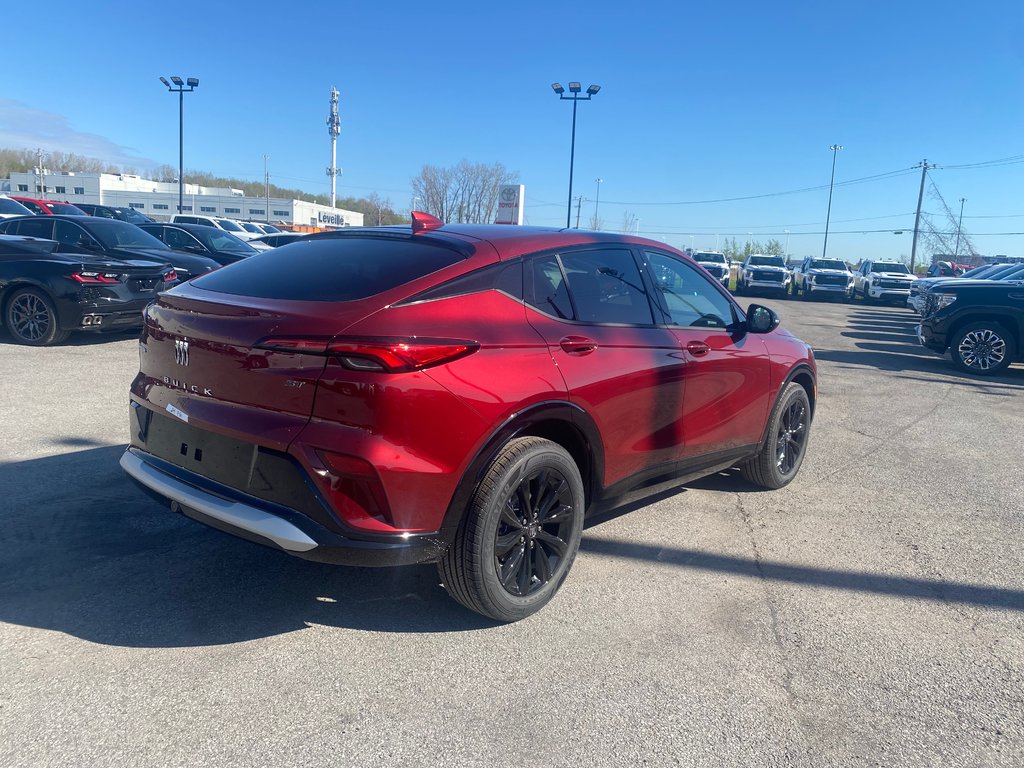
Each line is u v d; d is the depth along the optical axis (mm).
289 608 3385
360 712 2686
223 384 3070
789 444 5465
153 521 4195
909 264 59188
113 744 2453
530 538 3326
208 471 3121
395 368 2785
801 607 3646
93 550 3812
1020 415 8352
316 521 2838
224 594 3467
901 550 4395
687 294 4434
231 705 2682
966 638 3426
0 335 9977
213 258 14242
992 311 11320
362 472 2785
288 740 2520
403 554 2912
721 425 4527
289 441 2840
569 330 3490
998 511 5125
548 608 3516
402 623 3316
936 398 9180
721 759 2545
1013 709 2902
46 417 6047
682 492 5262
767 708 2834
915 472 5965
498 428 3070
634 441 3834
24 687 2715
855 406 8469
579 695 2852
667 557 4148
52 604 3291
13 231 11102
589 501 3719
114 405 6516
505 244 3469
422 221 3719
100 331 9578
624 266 4012
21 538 3896
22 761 2354
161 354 3387
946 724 2793
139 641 3053
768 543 4414
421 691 2828
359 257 3414
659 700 2848
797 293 34000
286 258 3615
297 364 2861
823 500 5211
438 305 3061
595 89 28234
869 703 2898
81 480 4723
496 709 2744
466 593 3168
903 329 19141
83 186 76812
